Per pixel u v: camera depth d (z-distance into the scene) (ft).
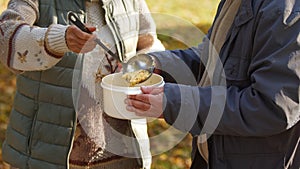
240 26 6.96
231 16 7.24
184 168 15.55
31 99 8.52
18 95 8.73
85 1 8.31
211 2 34.42
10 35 7.79
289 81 6.44
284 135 7.04
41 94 8.38
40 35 7.64
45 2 8.18
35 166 8.55
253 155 7.16
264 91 6.54
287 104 6.46
